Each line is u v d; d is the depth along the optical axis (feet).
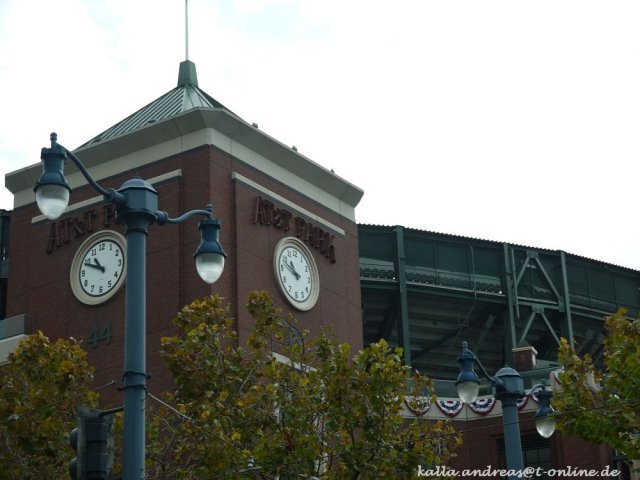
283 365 109.91
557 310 238.68
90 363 154.40
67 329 158.61
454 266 231.50
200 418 110.52
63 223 163.84
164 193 156.56
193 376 114.83
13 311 165.37
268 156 165.78
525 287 237.25
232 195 156.97
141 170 160.04
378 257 224.53
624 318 123.75
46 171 70.90
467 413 190.29
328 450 107.04
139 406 72.38
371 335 237.04
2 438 119.14
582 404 122.01
